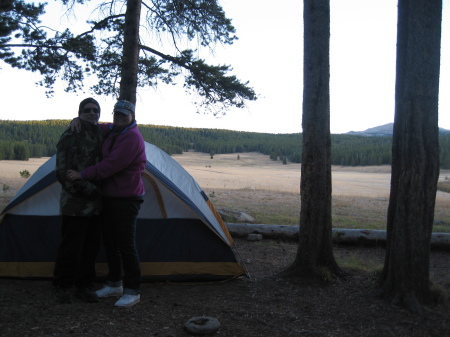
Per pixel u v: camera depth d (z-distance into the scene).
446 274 5.80
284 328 3.55
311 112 4.87
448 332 3.54
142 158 3.93
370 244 7.62
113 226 3.88
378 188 47.16
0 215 4.79
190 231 4.96
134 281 3.94
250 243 7.44
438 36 4.05
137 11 8.59
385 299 4.22
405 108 4.12
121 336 3.26
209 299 4.25
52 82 9.40
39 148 100.94
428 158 4.08
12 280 4.71
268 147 162.00
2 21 8.60
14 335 3.15
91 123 4.00
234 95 10.20
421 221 4.09
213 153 147.62
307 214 4.90
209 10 9.74
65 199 3.80
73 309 3.77
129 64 8.50
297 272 4.90
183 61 9.83
